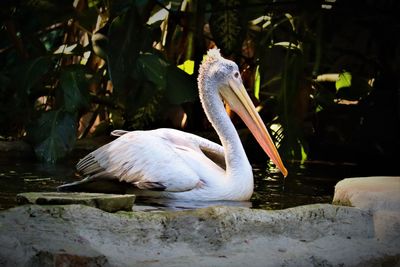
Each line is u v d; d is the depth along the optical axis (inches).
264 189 383.2
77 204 245.9
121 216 238.5
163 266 214.1
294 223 254.2
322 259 231.0
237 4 565.0
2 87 556.1
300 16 562.6
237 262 223.0
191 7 579.5
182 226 240.1
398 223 260.8
